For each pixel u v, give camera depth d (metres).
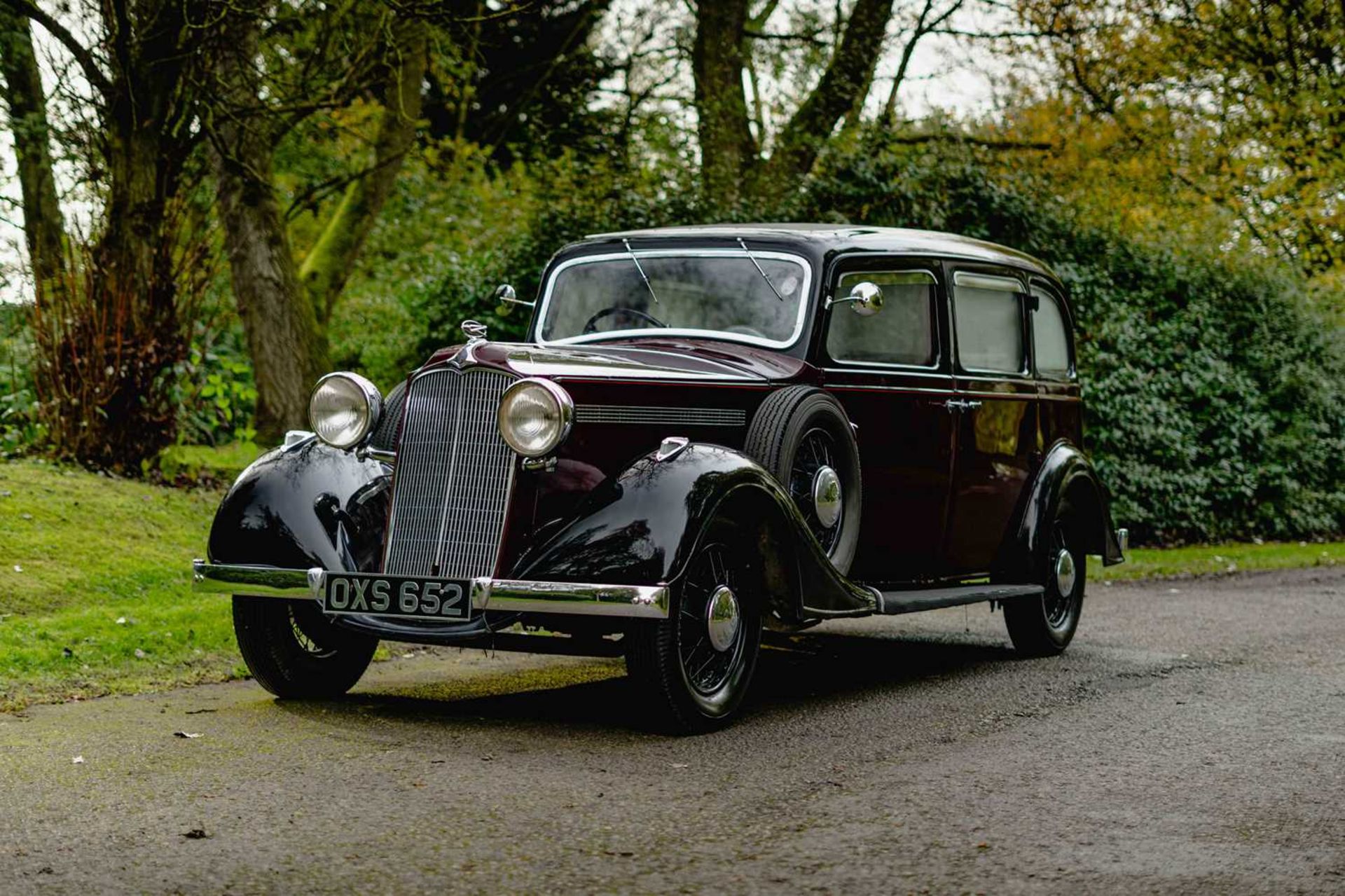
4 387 10.86
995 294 7.23
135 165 10.09
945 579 6.84
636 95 16.66
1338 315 16.73
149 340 10.13
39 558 7.64
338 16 10.72
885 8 15.43
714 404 5.54
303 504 5.34
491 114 23.84
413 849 3.59
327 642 5.80
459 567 5.06
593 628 5.11
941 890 3.35
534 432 4.94
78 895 3.19
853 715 5.61
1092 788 4.40
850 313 6.29
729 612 5.28
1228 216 17.23
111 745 4.70
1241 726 5.46
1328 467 16.70
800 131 15.14
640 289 6.56
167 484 10.24
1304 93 18.89
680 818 3.95
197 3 9.68
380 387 14.66
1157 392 14.09
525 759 4.64
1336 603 10.02
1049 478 7.37
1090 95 19.36
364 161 18.92
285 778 4.30
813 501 5.75
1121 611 9.52
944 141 14.12
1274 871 3.54
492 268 13.34
